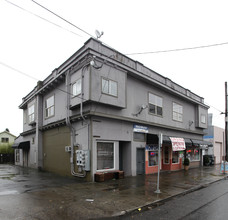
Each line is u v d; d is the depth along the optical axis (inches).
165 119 687.7
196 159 887.7
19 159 925.8
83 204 276.7
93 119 453.4
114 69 492.4
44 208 256.4
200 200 319.6
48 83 614.9
